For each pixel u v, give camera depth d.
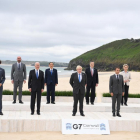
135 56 169.38
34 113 9.52
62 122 8.09
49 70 11.30
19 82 10.93
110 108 10.59
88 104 11.19
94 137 7.48
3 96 11.84
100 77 38.56
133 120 8.45
